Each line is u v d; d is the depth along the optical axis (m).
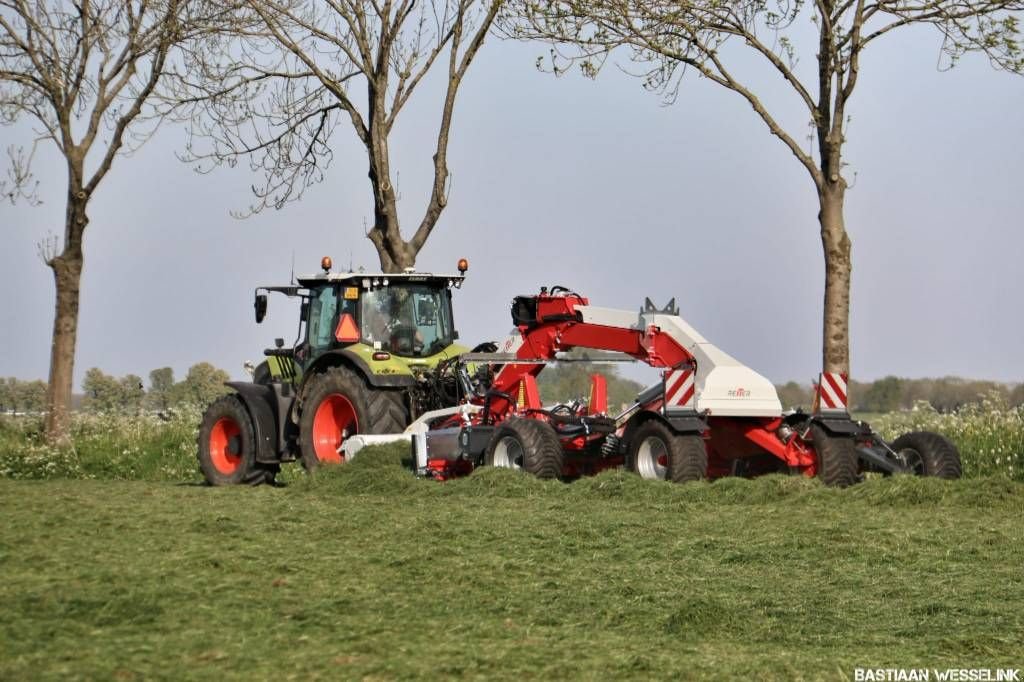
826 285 50.38
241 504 35.38
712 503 34.31
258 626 19.50
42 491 40.62
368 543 27.22
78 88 62.12
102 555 25.19
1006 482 34.88
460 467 41.91
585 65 50.94
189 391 75.88
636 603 21.97
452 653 18.27
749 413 38.72
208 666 17.16
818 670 17.95
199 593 21.61
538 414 42.19
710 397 38.31
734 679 17.36
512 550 26.67
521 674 17.28
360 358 45.34
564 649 18.67
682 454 37.53
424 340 47.81
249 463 47.59
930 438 38.34
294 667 17.23
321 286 49.03
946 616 21.44
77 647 17.92
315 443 46.16
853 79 49.31
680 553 26.67
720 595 22.78
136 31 61.00
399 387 45.16
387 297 47.34
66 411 62.28
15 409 68.19
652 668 17.73
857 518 31.33
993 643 19.58
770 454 40.50
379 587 22.66
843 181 50.06
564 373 50.78
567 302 43.41
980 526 30.11
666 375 38.38
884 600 22.62
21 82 61.00
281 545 26.89
